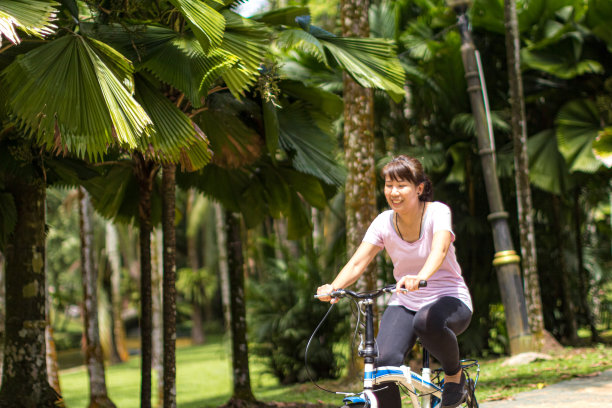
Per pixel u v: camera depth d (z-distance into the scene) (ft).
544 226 48.08
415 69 42.60
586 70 42.24
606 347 41.29
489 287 43.80
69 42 15.49
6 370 22.66
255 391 41.39
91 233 36.14
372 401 10.59
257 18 21.59
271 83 19.98
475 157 44.16
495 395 23.50
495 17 43.16
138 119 15.12
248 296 44.32
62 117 14.74
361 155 31.86
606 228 70.69
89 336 35.35
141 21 20.07
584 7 43.24
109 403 35.04
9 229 22.61
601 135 38.68
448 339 11.43
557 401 20.58
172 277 21.93
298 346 42.60
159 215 29.89
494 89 45.91
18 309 22.77
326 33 21.18
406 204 11.68
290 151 22.97
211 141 22.40
